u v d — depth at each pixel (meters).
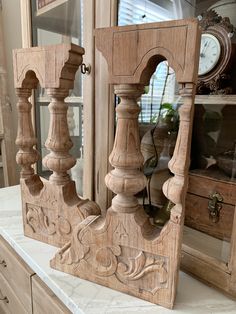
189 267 0.57
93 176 0.77
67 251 0.58
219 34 0.52
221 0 0.54
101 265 0.54
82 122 0.78
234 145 0.53
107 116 0.69
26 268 0.66
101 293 0.53
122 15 0.64
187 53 0.39
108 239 0.52
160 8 0.64
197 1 0.59
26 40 0.94
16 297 0.73
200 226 0.57
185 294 0.53
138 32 0.41
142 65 0.43
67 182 0.66
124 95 0.45
